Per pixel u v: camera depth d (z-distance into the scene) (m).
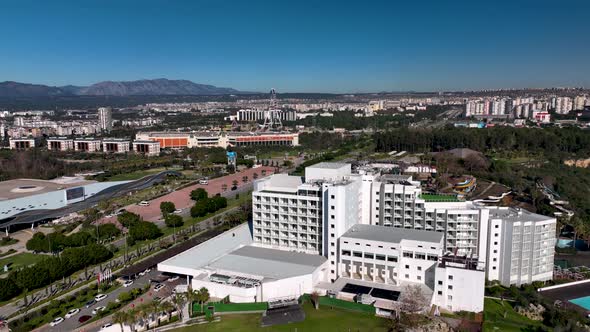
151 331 167.62
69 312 181.38
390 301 182.75
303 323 171.75
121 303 188.25
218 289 192.88
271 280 193.88
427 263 195.50
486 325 169.88
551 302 189.00
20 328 166.12
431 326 164.12
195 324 172.88
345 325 169.88
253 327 169.38
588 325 166.12
